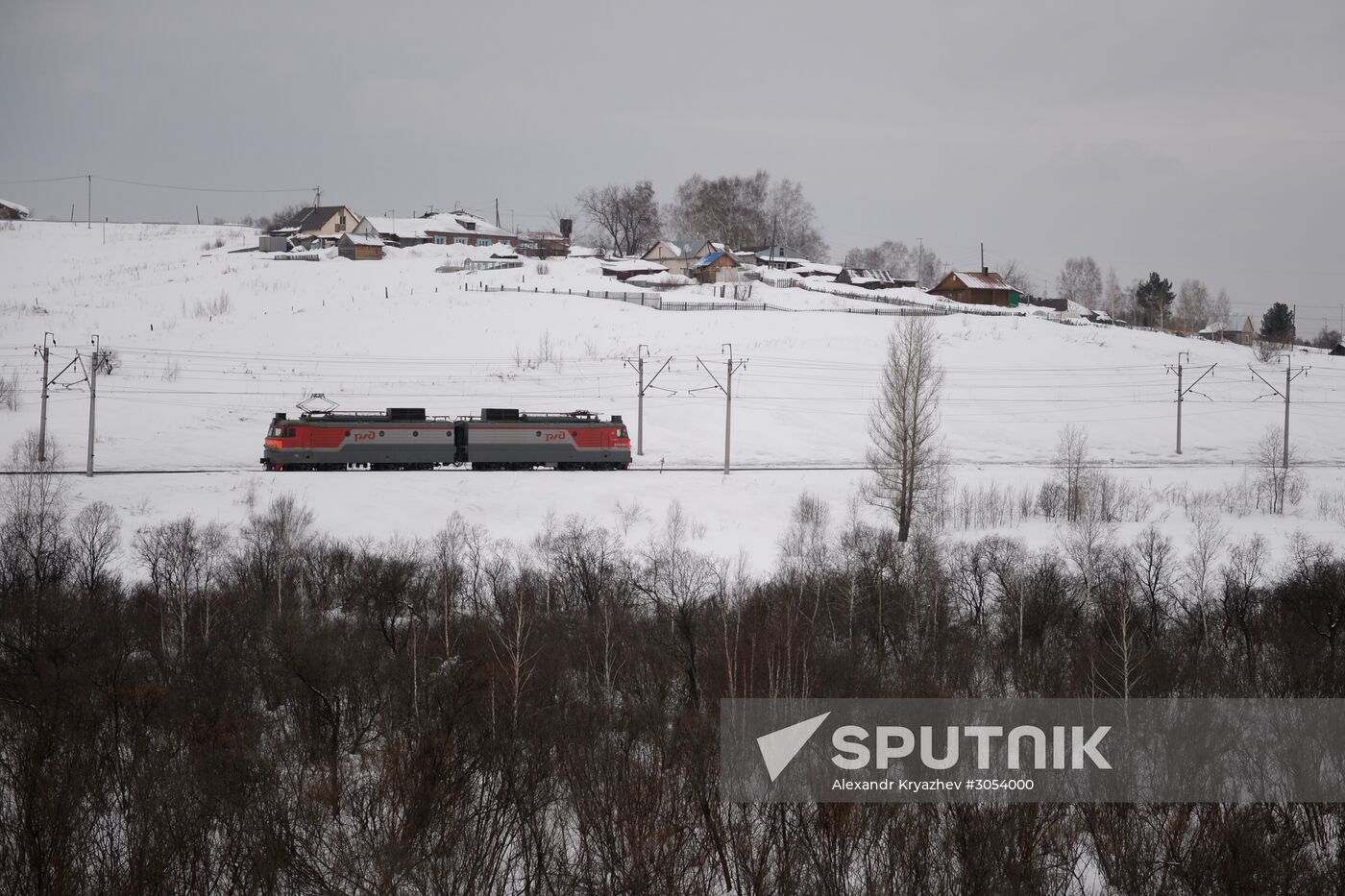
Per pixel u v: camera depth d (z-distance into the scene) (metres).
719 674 50.56
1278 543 88.31
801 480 108.38
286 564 71.56
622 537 87.81
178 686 49.53
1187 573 74.62
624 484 104.62
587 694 49.88
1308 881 36.78
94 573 68.44
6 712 46.22
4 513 82.31
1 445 110.50
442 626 59.88
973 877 36.47
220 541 77.00
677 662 52.91
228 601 62.97
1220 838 38.41
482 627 57.88
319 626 59.44
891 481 90.75
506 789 39.78
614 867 36.81
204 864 35.75
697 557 77.38
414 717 45.97
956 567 73.44
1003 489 107.94
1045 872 38.12
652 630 57.66
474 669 50.34
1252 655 56.97
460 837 37.38
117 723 45.22
